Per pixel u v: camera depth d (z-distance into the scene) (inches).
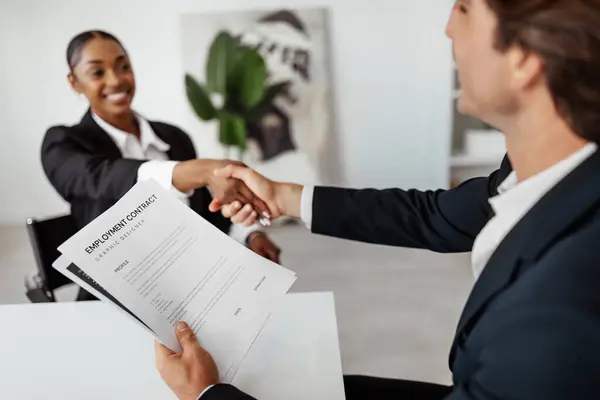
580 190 18.4
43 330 38.4
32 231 52.6
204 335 27.2
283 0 124.9
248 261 31.2
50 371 33.6
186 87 127.0
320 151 131.7
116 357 35.0
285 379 32.3
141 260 28.7
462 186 36.1
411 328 87.3
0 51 126.5
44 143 57.3
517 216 20.8
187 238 30.9
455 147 131.0
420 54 127.5
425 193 37.6
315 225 39.0
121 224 29.7
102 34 58.3
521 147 21.2
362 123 132.9
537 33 17.8
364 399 38.4
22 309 41.5
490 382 17.8
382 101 131.2
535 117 19.8
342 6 125.1
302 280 105.5
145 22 126.2
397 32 126.3
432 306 94.3
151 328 26.0
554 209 18.6
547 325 16.5
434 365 77.3
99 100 58.1
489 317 18.7
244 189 41.8
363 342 83.6
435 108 130.7
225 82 124.7
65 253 27.4
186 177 44.9
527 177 21.6
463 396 18.7
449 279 104.5
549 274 17.2
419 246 37.9
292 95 128.6
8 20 124.5
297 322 38.5
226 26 125.7
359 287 102.1
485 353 18.3
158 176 46.4
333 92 130.5
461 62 21.0
